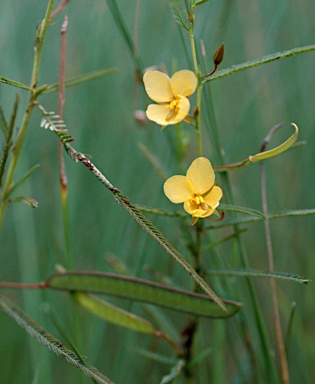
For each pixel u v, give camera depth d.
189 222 0.37
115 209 0.47
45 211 0.51
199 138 0.34
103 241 0.47
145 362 0.45
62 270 0.37
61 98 0.36
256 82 0.50
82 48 0.55
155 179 0.48
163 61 0.53
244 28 0.54
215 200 0.33
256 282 0.51
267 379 0.40
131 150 0.50
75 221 0.49
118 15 0.40
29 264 0.46
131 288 0.36
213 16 0.46
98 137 0.53
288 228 0.52
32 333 0.34
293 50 0.33
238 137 0.47
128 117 0.52
